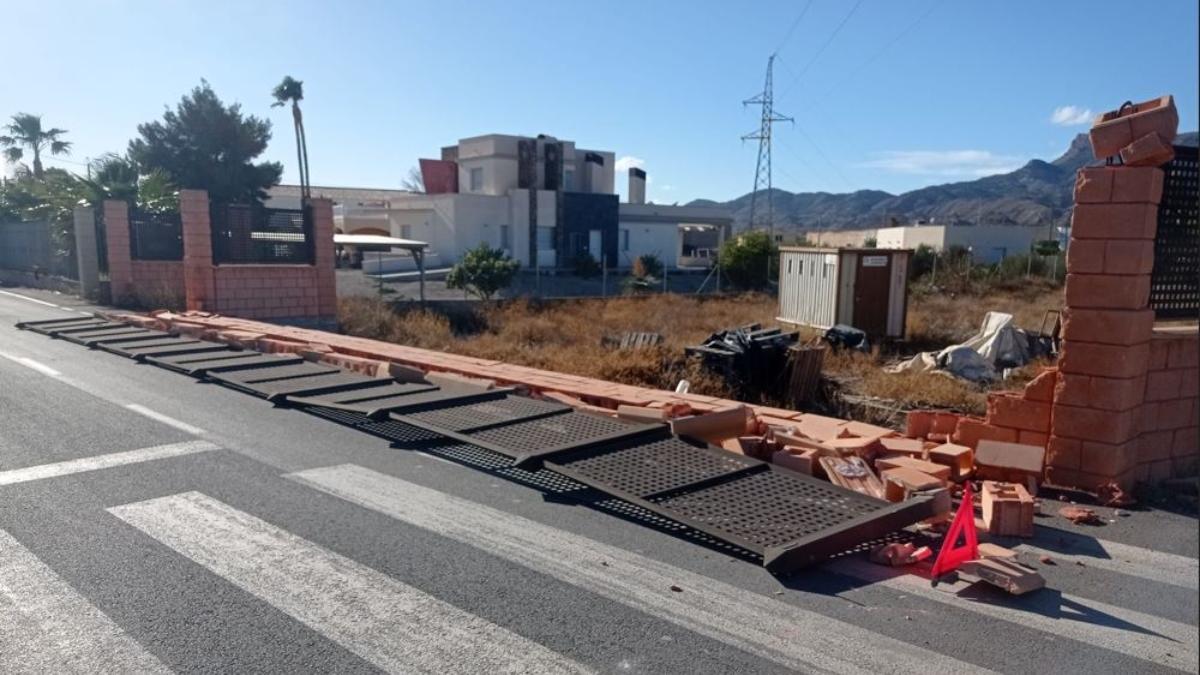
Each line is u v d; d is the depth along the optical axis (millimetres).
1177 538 4914
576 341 17094
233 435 7004
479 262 27062
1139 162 5500
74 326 14305
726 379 12375
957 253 40375
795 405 11609
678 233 56500
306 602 3871
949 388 11789
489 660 3375
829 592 4074
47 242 25344
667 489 5242
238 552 4453
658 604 3902
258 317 17203
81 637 3516
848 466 5641
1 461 6137
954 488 5766
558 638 3559
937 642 3574
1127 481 5832
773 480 5508
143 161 39562
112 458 6246
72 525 4824
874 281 18328
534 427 6844
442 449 6633
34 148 47844
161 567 4242
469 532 4805
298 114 42781
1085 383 5754
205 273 16516
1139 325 5645
